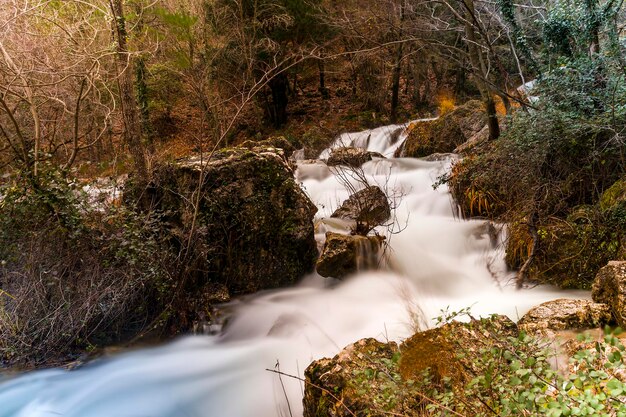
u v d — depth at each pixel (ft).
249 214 21.38
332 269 21.08
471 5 27.68
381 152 50.67
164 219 21.74
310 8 55.16
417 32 39.17
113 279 19.11
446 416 8.99
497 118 30.12
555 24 24.17
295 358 17.17
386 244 22.52
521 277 19.81
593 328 12.76
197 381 16.57
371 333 17.66
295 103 70.18
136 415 14.98
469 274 22.29
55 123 27.09
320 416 10.73
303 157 52.85
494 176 24.63
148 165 24.48
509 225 22.35
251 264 21.58
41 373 17.19
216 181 21.12
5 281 19.19
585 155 20.84
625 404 7.14
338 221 26.32
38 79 23.66
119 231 19.89
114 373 17.15
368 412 9.84
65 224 19.35
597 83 22.00
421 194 30.17
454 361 10.91
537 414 7.70
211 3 49.52
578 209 20.08
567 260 18.86
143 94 45.68
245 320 19.53
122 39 23.04
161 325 19.39
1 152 25.36
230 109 55.77
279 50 53.01
